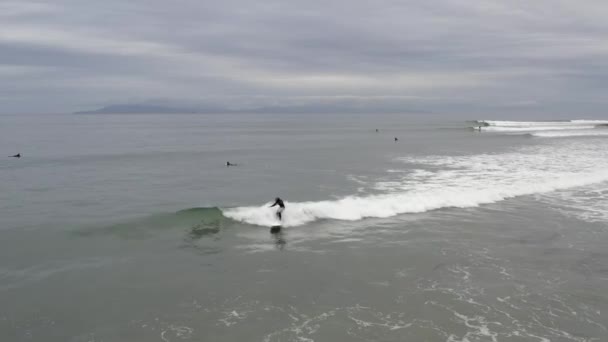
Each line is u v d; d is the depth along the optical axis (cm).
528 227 1862
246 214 1962
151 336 1018
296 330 1042
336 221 1961
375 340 998
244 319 1098
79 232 1766
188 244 1655
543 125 10788
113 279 1330
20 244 1617
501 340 998
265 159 4303
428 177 3019
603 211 2120
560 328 1051
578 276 1358
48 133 9362
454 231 1811
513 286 1285
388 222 1948
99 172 3394
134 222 1891
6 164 3828
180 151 5141
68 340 999
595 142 5803
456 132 8900
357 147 5588
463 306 1162
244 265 1452
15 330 1036
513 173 3136
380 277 1353
